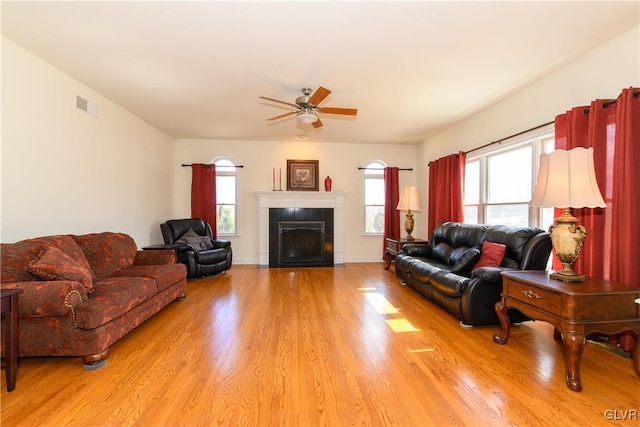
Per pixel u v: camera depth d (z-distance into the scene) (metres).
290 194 5.90
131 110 4.20
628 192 2.22
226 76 3.12
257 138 5.91
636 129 2.23
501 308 2.45
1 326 1.91
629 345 2.25
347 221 6.36
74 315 2.06
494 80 3.23
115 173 3.93
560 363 2.16
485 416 1.60
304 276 4.99
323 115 4.46
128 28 2.30
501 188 3.96
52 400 1.74
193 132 5.43
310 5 2.03
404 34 2.38
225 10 2.08
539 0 1.98
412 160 6.49
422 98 3.76
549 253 2.73
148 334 2.66
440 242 4.43
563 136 2.79
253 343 2.48
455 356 2.26
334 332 2.70
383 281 4.63
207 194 5.80
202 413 1.63
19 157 2.59
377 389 1.84
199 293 3.97
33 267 2.12
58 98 2.98
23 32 2.35
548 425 1.53
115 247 3.25
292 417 1.59
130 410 1.65
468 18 2.18
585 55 2.70
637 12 2.11
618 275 2.31
